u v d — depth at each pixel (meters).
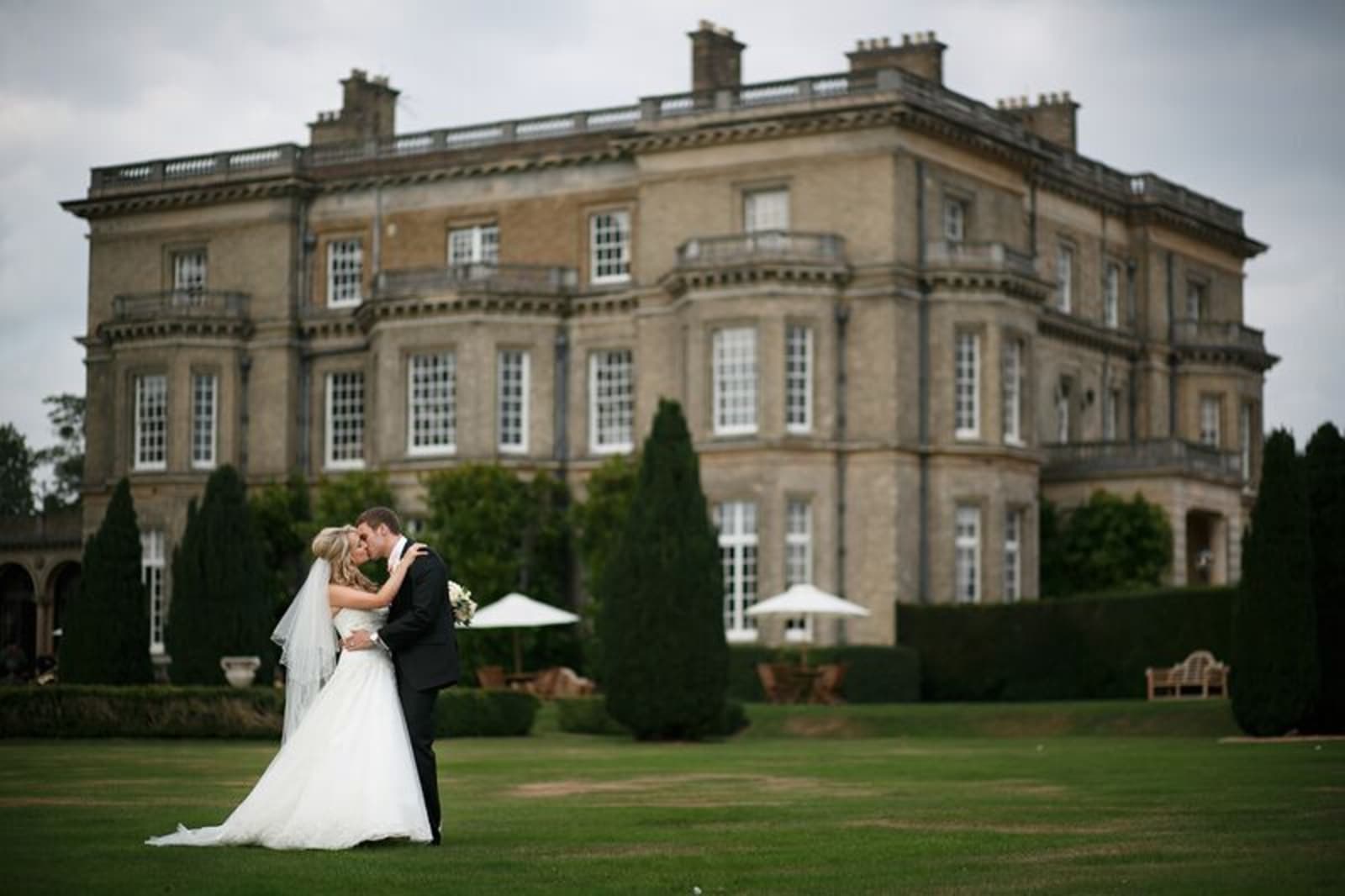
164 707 38.69
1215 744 37.06
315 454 71.31
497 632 62.72
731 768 29.06
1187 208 77.56
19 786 23.25
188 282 74.19
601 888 13.41
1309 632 39.06
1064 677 57.91
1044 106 75.75
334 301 72.12
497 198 69.19
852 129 62.44
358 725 15.80
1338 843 16.16
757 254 61.44
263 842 15.64
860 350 61.97
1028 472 64.25
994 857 15.23
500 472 64.50
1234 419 76.62
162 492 71.56
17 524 82.31
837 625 60.97
